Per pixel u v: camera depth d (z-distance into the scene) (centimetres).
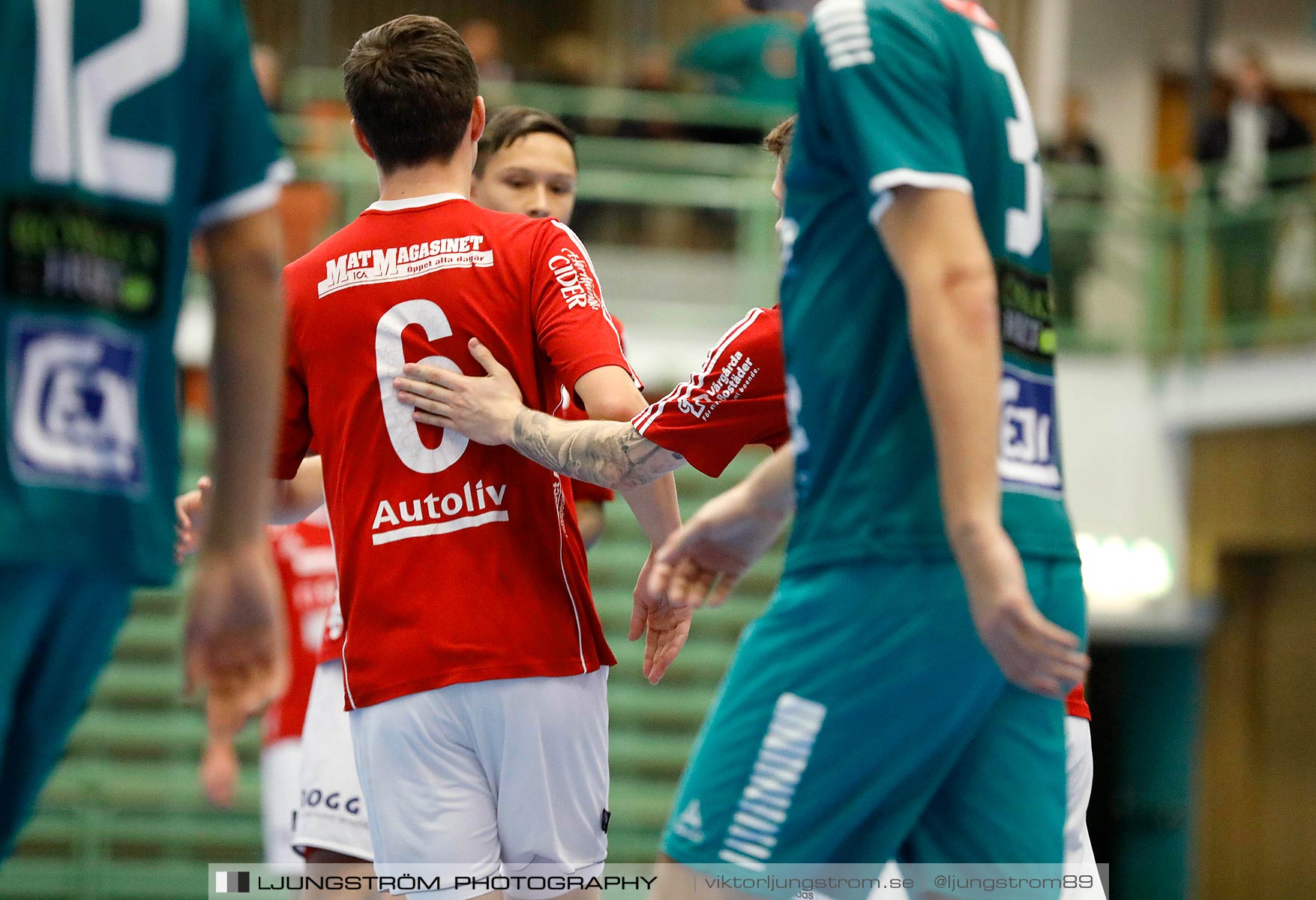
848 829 373
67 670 322
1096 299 1973
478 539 498
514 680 492
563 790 507
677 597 413
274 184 329
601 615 1725
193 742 1623
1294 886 2009
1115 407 1970
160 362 312
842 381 367
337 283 518
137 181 305
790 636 371
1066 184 1983
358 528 508
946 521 331
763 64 1906
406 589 498
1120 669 2250
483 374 509
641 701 1698
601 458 485
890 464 362
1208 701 2083
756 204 1806
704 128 1842
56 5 294
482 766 503
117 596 321
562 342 504
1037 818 378
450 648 492
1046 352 391
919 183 340
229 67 320
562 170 689
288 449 541
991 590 323
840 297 369
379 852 508
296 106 1877
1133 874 2200
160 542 313
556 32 2461
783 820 370
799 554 374
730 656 1730
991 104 372
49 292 291
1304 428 1836
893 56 354
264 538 334
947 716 365
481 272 513
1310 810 1992
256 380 329
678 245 1794
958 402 328
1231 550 1973
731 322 1789
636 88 2005
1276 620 2011
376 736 503
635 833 1636
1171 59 2703
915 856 392
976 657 359
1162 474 1975
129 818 1574
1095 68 2678
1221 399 1916
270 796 848
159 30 306
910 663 359
